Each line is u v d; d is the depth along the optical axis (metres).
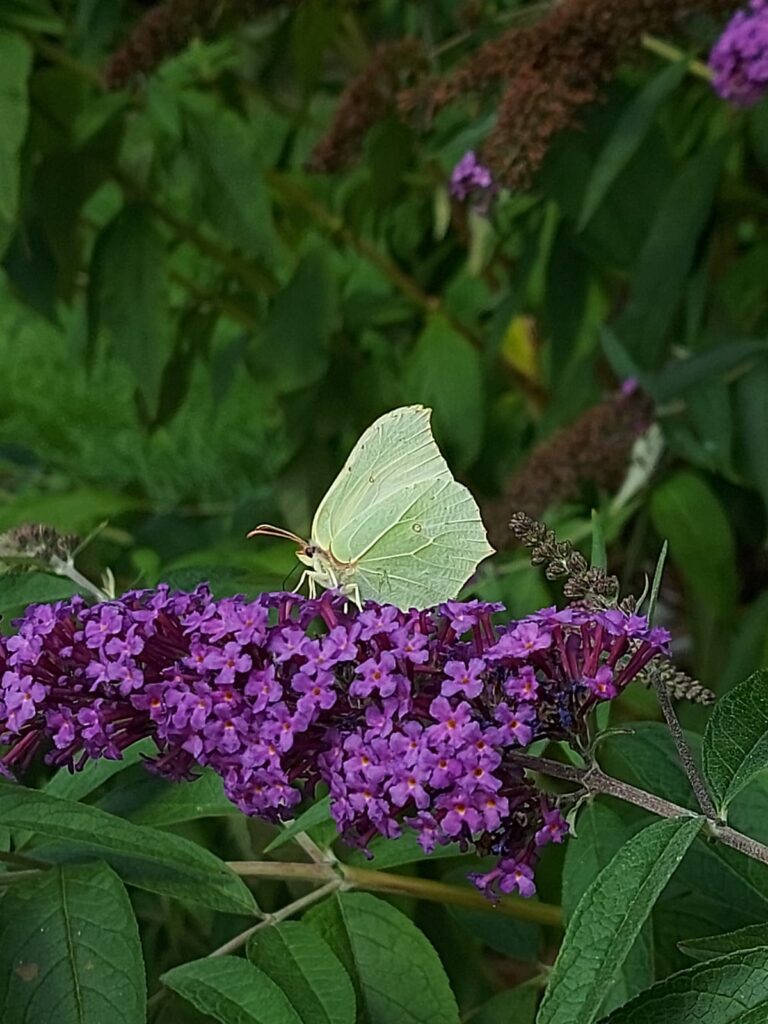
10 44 0.32
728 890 0.20
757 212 0.36
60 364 0.81
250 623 0.17
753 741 0.16
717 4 0.30
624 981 0.19
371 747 0.16
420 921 0.26
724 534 0.32
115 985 0.16
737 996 0.15
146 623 0.17
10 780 0.19
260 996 0.16
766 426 0.32
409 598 0.21
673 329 0.37
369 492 0.21
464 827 0.16
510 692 0.16
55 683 0.18
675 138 0.40
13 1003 0.16
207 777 0.20
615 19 0.29
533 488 0.33
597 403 0.38
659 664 0.17
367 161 0.36
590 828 0.19
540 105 0.29
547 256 0.37
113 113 0.35
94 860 0.18
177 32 0.34
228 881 0.18
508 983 0.32
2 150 0.31
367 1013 0.19
